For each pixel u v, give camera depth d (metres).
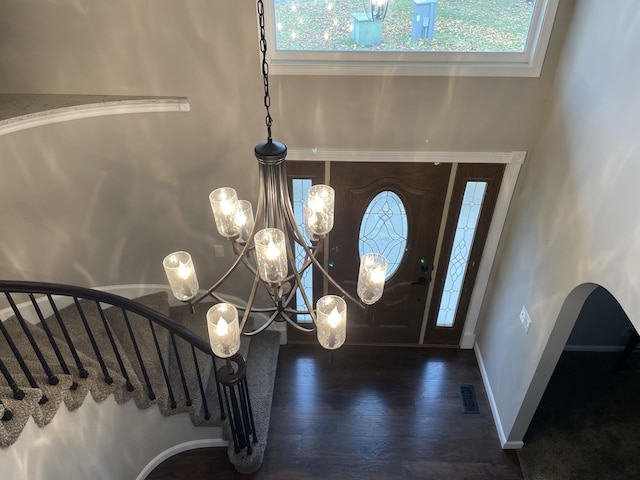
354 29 3.10
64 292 2.61
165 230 3.89
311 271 4.30
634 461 3.77
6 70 3.18
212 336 1.95
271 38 3.10
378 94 3.26
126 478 3.31
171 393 3.39
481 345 4.50
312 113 3.35
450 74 3.17
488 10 3.02
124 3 2.95
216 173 3.64
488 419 4.09
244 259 2.27
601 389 4.29
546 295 3.14
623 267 2.31
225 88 3.26
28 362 2.89
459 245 4.10
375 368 4.51
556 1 2.88
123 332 3.77
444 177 3.72
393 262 4.25
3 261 3.42
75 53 3.12
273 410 4.14
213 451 3.81
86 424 2.79
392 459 3.81
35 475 2.39
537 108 3.29
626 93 2.35
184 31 3.05
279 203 2.10
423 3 3.01
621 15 2.40
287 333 4.66
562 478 3.66
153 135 3.43
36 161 3.25
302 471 3.72
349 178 3.76
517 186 3.65
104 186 3.56
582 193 2.74
